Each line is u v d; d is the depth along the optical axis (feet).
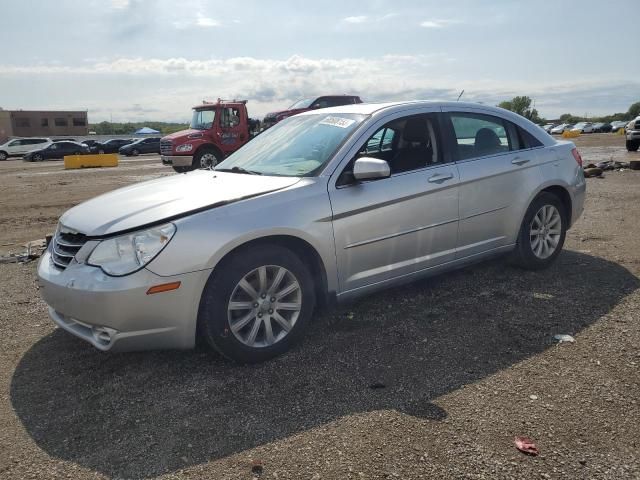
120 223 10.81
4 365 12.09
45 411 10.18
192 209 11.02
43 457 8.82
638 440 8.77
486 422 9.35
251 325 11.62
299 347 12.44
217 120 57.77
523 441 8.77
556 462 8.30
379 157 13.71
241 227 11.09
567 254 19.11
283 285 12.01
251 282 11.53
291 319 12.12
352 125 13.73
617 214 25.68
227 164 15.26
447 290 15.75
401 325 13.47
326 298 12.60
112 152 143.13
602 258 18.43
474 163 15.01
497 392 10.29
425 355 11.89
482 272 17.20
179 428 9.47
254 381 11.00
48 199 41.65
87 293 10.34
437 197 14.02
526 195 16.10
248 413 9.87
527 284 16.02
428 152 14.43
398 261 13.61
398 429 9.22
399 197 13.26
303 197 12.01
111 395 10.65
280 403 10.16
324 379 11.00
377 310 14.46
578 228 23.06
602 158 58.95
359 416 9.64
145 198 12.01
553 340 12.38
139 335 10.55
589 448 8.61
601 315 13.61
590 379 10.64
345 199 12.50
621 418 9.36
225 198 11.49
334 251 12.39
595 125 246.27
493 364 11.39
